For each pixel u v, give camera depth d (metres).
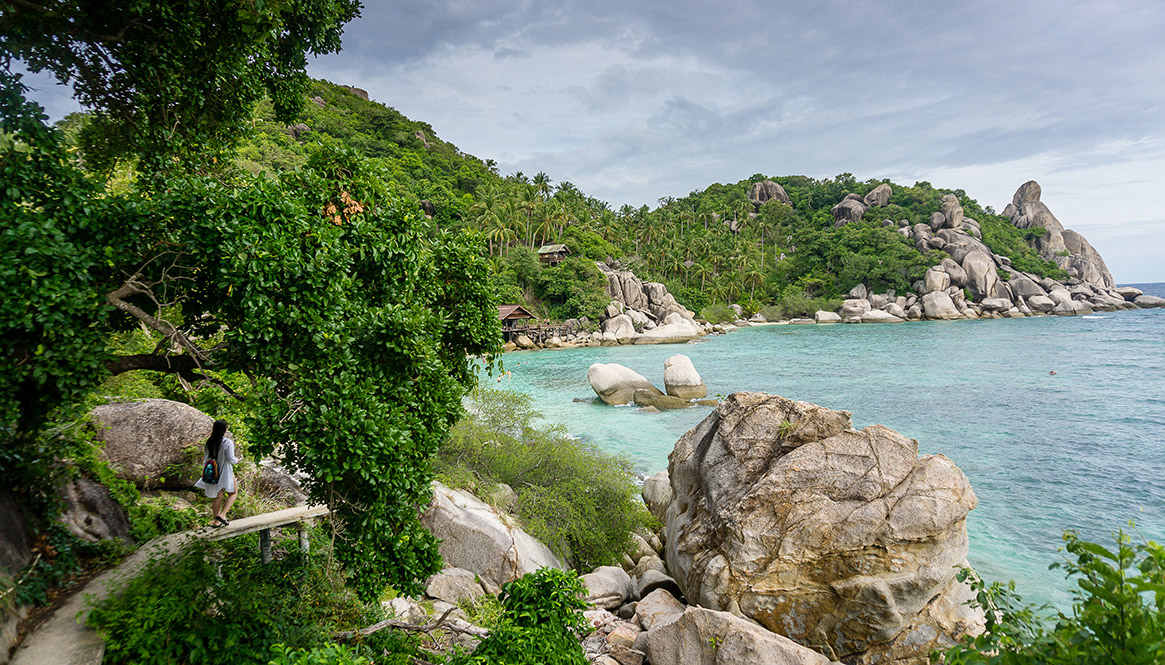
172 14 6.04
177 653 5.30
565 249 79.62
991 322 81.12
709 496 10.30
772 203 130.75
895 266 95.38
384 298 6.49
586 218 93.81
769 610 8.75
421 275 7.09
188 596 5.69
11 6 5.27
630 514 13.93
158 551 6.54
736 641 7.61
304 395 5.25
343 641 6.82
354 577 5.79
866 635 8.30
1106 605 2.66
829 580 8.67
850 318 89.75
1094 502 16.00
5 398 4.78
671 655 7.99
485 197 80.00
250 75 7.61
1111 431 22.89
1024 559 12.96
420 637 7.78
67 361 4.73
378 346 5.79
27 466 6.03
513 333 65.69
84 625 5.21
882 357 46.69
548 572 6.63
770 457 10.03
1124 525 14.53
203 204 5.13
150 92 6.61
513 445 14.88
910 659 8.20
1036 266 103.19
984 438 22.41
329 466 5.14
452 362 7.63
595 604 10.69
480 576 10.77
